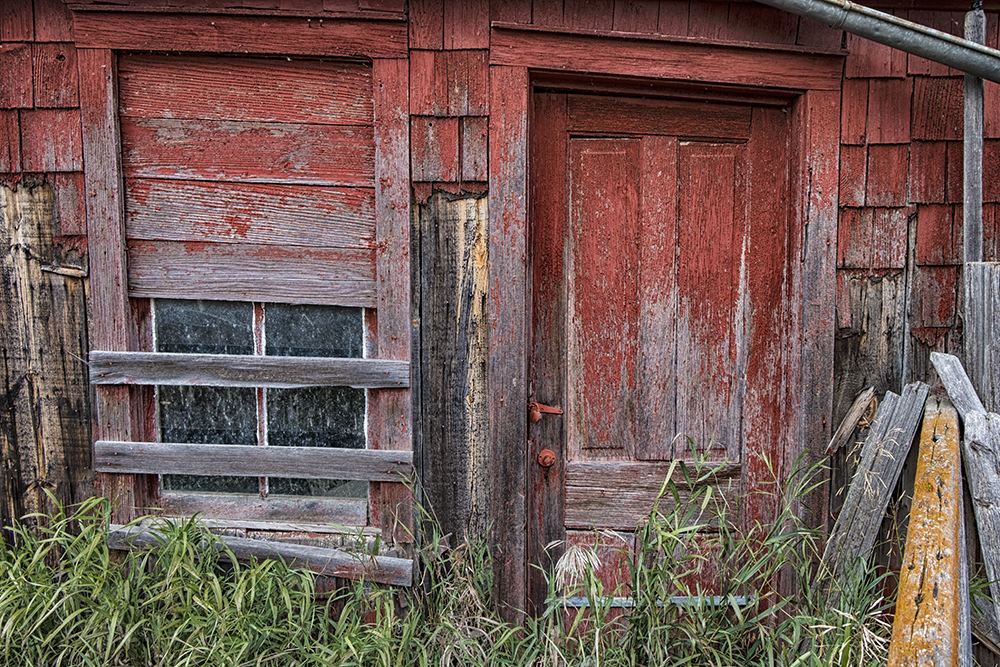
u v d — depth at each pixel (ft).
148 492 7.99
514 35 7.41
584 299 8.16
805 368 7.91
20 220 7.62
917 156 7.86
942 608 5.29
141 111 7.59
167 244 7.72
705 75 7.63
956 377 7.20
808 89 7.73
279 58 7.53
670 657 6.84
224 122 7.61
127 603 6.79
